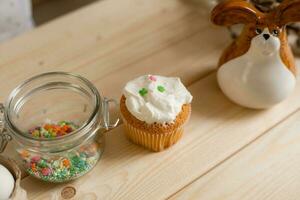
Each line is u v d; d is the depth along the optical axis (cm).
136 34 66
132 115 52
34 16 114
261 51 52
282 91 55
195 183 52
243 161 53
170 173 53
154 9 69
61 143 49
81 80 52
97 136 53
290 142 55
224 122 57
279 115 57
